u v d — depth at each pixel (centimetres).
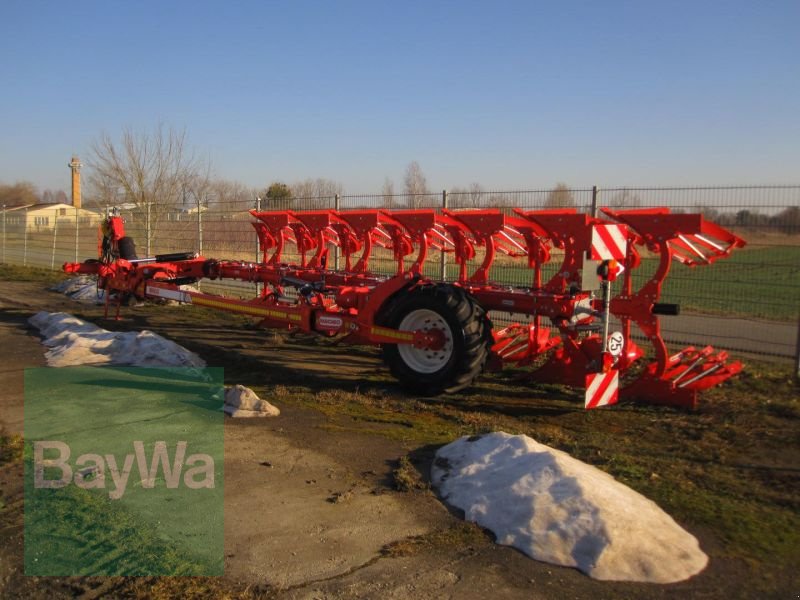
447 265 1156
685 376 662
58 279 1855
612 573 350
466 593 334
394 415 630
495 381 752
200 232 1503
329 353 909
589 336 754
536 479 420
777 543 387
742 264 773
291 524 405
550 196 895
